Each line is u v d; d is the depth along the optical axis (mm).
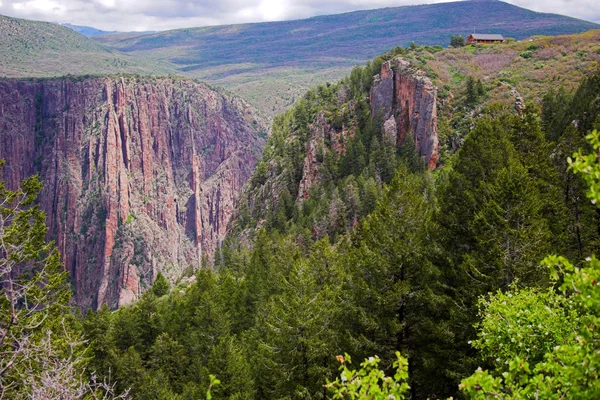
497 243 27906
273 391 35812
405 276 31812
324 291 37969
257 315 58688
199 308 59719
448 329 28516
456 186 36344
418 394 30609
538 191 35094
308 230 90000
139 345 64188
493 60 132625
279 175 147375
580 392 10492
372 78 141500
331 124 136125
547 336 17328
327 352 32125
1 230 22750
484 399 11414
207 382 39062
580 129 58938
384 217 34062
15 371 22344
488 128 40250
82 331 60062
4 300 28719
